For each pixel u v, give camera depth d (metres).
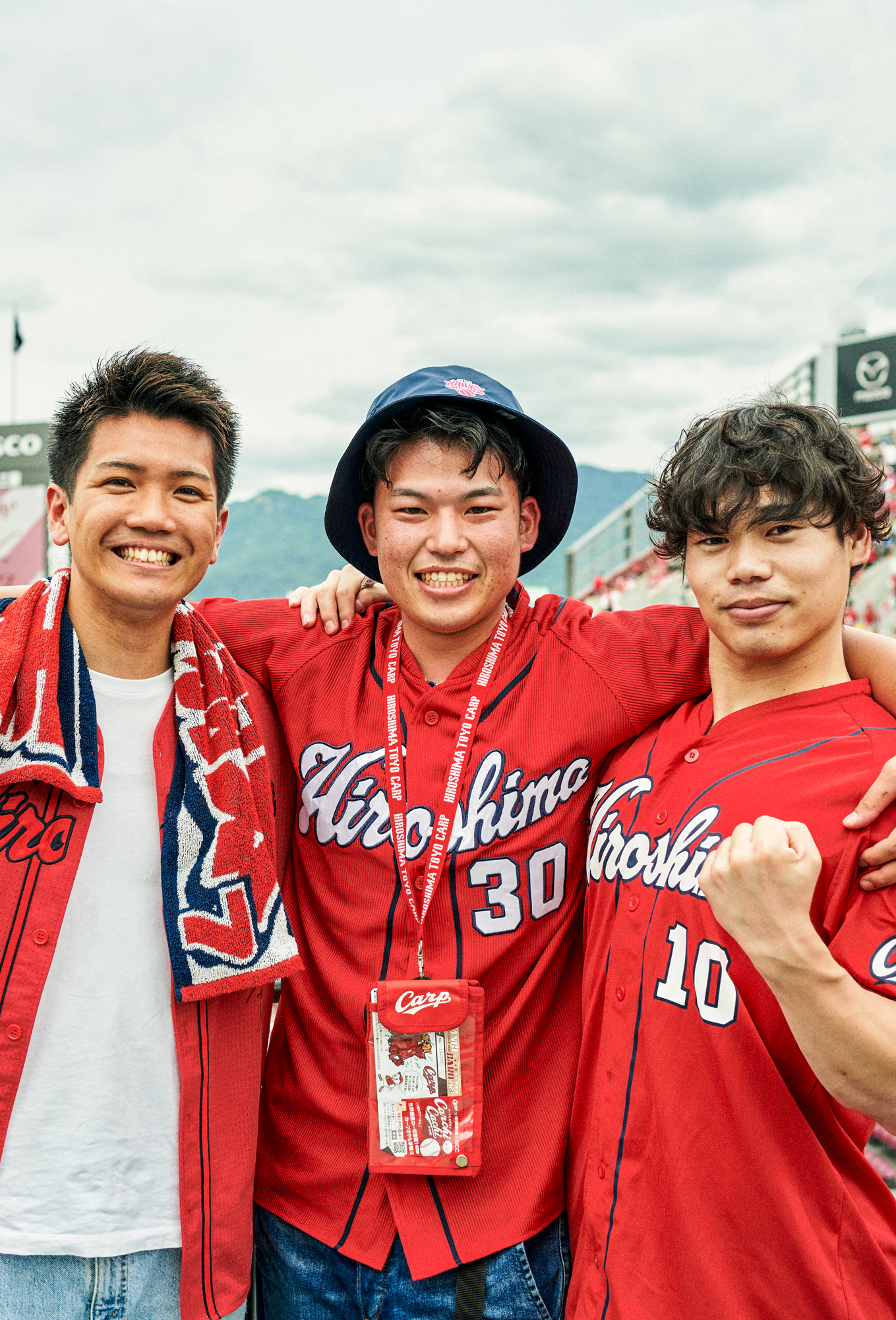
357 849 1.83
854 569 1.70
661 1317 1.49
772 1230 1.43
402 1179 1.71
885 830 1.40
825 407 1.64
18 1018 1.54
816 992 1.31
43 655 1.62
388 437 1.81
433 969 1.76
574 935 1.87
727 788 1.57
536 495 2.06
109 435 1.60
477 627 1.90
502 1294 1.69
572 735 1.82
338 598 2.05
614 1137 1.58
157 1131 1.63
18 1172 1.55
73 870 1.59
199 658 1.78
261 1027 1.79
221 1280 1.67
